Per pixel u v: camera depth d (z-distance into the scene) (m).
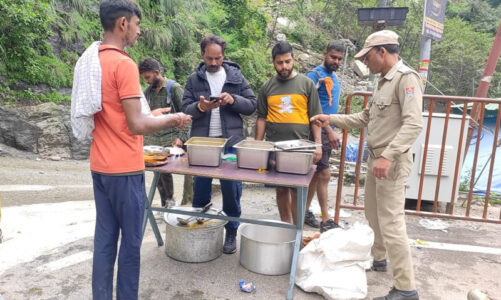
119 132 1.88
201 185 3.15
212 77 3.00
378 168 2.25
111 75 1.82
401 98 2.32
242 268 2.87
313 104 3.11
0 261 2.82
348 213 4.25
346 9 21.36
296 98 3.07
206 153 2.55
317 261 2.61
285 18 18.17
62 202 4.62
